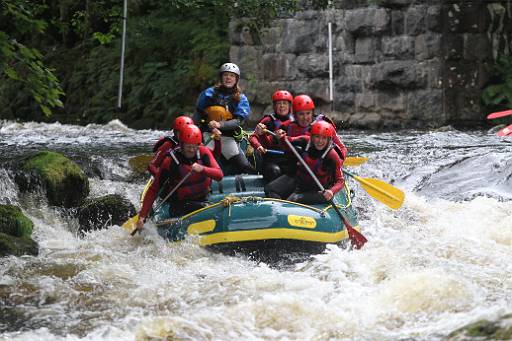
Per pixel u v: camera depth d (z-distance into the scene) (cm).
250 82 3856
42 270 1619
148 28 4541
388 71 3612
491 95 3541
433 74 3572
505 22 3625
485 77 3581
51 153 2203
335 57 3709
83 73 4588
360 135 3325
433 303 1344
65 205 2138
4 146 2927
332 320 1305
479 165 2459
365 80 3659
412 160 2583
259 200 1698
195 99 4072
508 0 3619
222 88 2066
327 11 3694
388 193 1959
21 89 4581
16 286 1519
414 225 2030
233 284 1494
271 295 1392
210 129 2033
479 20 3562
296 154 1802
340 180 1791
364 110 3681
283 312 1327
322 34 3722
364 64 3656
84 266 1644
